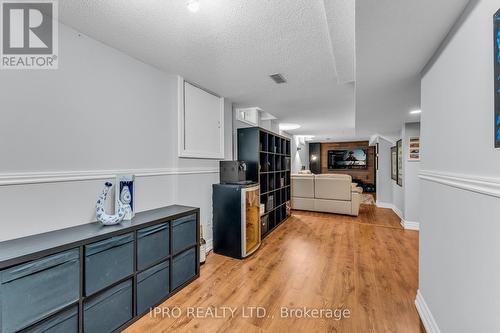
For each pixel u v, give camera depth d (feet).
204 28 5.65
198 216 7.86
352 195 17.02
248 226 10.55
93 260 4.82
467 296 3.65
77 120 5.80
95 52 6.20
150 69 7.79
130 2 4.73
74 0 4.68
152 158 7.83
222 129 11.17
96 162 6.20
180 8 4.91
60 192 5.45
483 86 3.22
